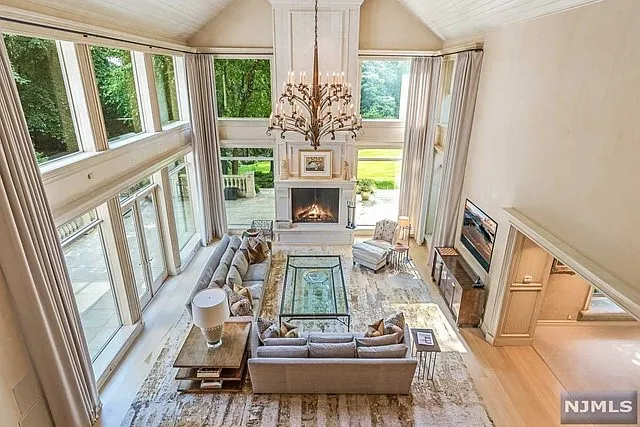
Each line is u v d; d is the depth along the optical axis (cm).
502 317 536
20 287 333
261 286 622
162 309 628
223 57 771
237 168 870
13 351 344
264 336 477
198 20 692
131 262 552
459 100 633
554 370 508
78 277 466
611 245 324
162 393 462
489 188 567
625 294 294
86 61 449
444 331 582
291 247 838
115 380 482
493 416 435
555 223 407
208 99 779
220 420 427
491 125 562
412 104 787
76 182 430
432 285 703
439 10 621
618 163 316
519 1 430
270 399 454
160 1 527
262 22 746
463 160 657
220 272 589
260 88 805
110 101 530
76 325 400
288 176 813
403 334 493
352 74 747
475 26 587
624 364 521
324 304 552
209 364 446
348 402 450
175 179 754
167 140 680
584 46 360
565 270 580
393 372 443
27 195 332
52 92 418
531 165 454
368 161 862
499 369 508
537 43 442
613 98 322
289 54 734
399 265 773
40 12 374
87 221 480
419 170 834
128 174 541
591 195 349
